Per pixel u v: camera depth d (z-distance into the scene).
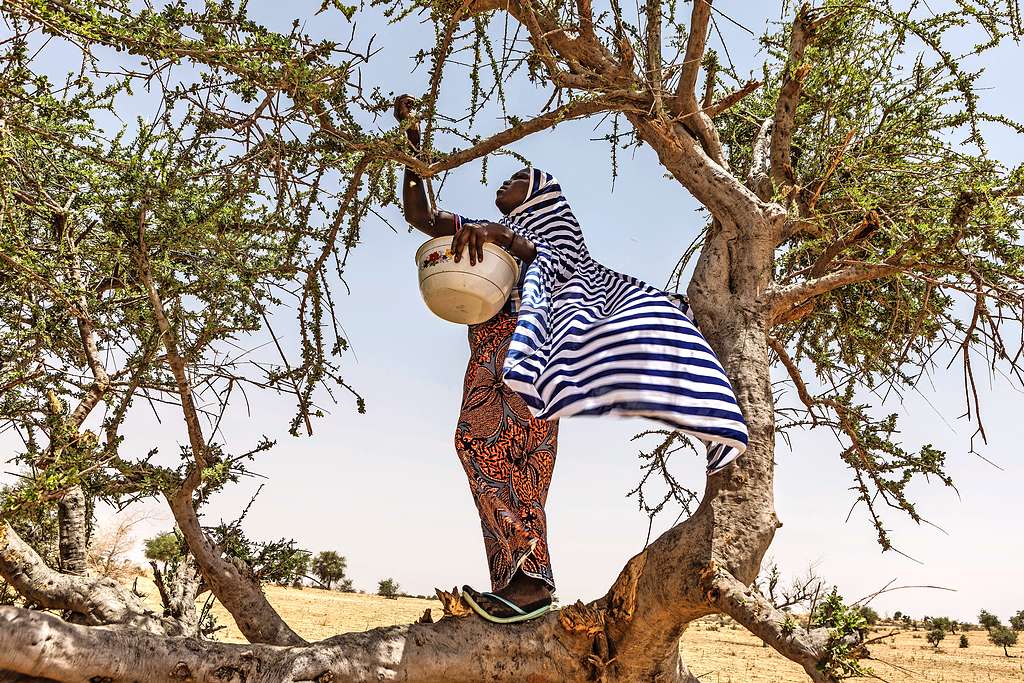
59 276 4.63
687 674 4.50
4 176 4.04
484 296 4.06
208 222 4.10
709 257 4.75
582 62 4.92
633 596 3.91
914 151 5.95
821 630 3.43
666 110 4.89
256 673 3.74
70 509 5.16
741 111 7.02
